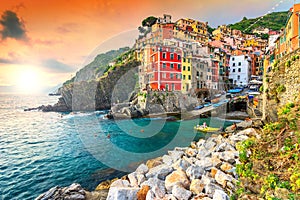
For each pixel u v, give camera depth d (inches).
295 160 156.6
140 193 195.2
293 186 132.6
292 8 697.6
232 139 378.9
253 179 163.6
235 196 159.5
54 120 1204.5
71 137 713.6
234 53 1685.5
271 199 128.0
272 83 356.2
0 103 3228.3
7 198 324.5
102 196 224.5
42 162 470.6
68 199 212.1
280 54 839.1
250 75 1519.4
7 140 719.1
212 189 182.2
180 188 188.4
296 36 645.3
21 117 1438.2
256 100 853.8
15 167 451.8
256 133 374.6
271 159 174.7
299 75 281.3
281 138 194.7
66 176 376.2
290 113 229.5
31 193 336.8
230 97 978.7
